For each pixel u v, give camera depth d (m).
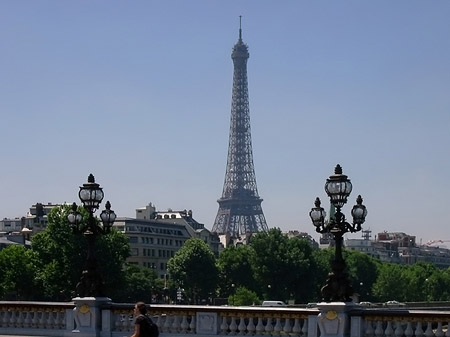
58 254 125.62
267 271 193.25
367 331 33.50
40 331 39.44
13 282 129.38
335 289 34.25
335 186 34.78
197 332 36.50
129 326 38.00
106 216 40.06
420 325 32.44
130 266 179.12
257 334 35.56
